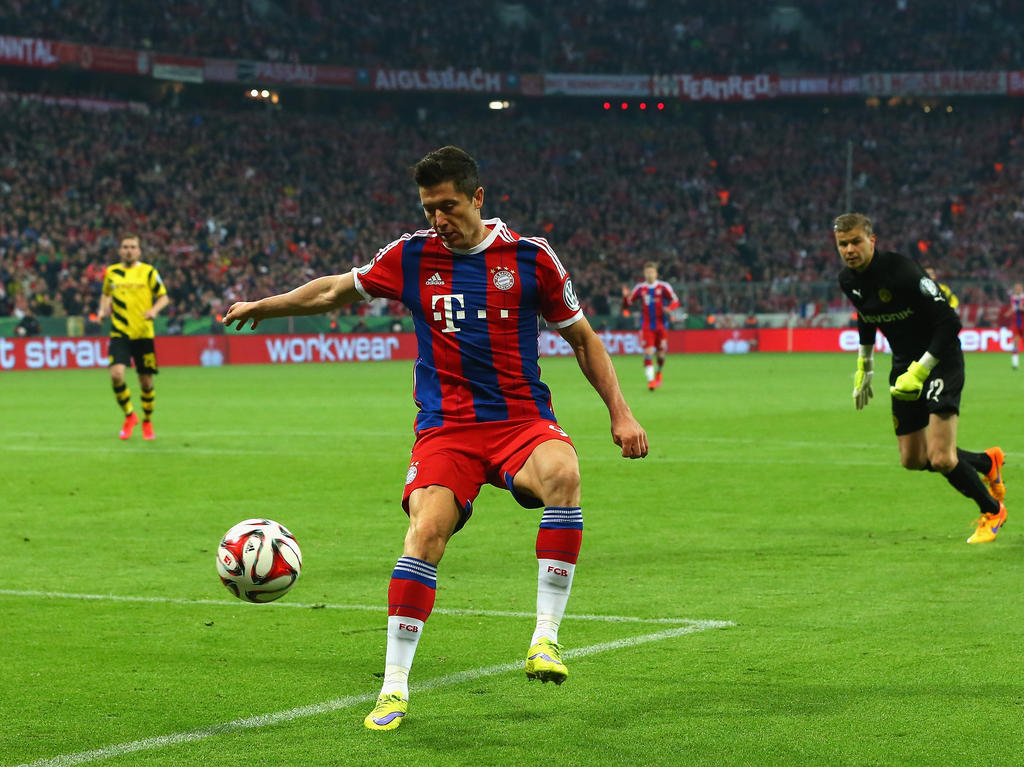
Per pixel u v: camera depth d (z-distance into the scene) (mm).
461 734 15430
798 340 177625
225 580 17094
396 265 17531
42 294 144250
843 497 37281
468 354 17328
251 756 14633
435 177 16594
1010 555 27797
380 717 15383
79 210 163250
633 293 89938
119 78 188000
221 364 146500
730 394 84938
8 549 29703
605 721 15938
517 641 20422
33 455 50125
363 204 187625
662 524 32625
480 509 35562
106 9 181750
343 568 27156
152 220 167750
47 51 166000
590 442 54188
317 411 72938
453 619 22047
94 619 22312
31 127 170750
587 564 27125
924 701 16641
